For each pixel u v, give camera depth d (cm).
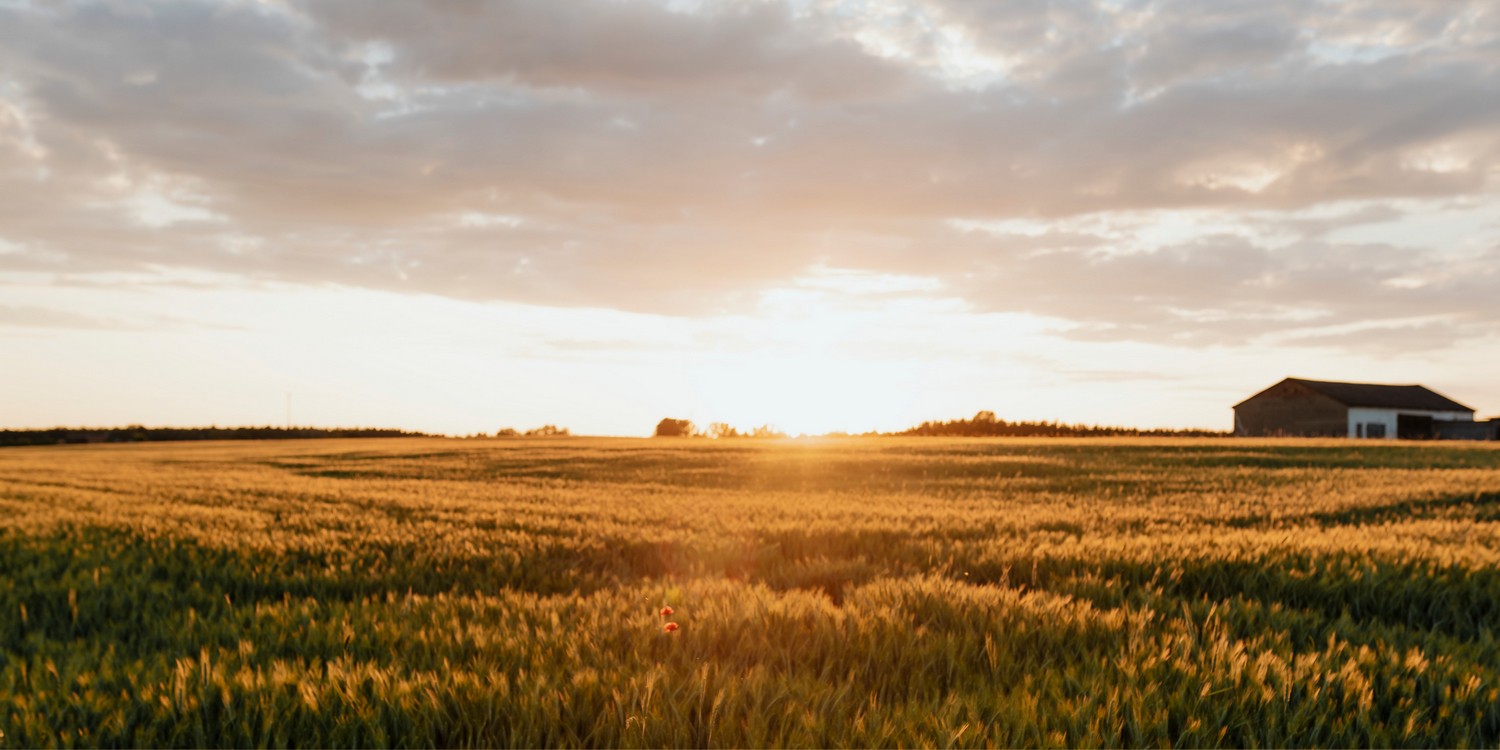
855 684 454
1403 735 388
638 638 520
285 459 4491
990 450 4094
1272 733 379
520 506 1511
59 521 1252
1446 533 1027
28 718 398
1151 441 4722
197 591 748
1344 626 574
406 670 468
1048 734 366
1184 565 773
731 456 3872
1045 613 569
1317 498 1639
